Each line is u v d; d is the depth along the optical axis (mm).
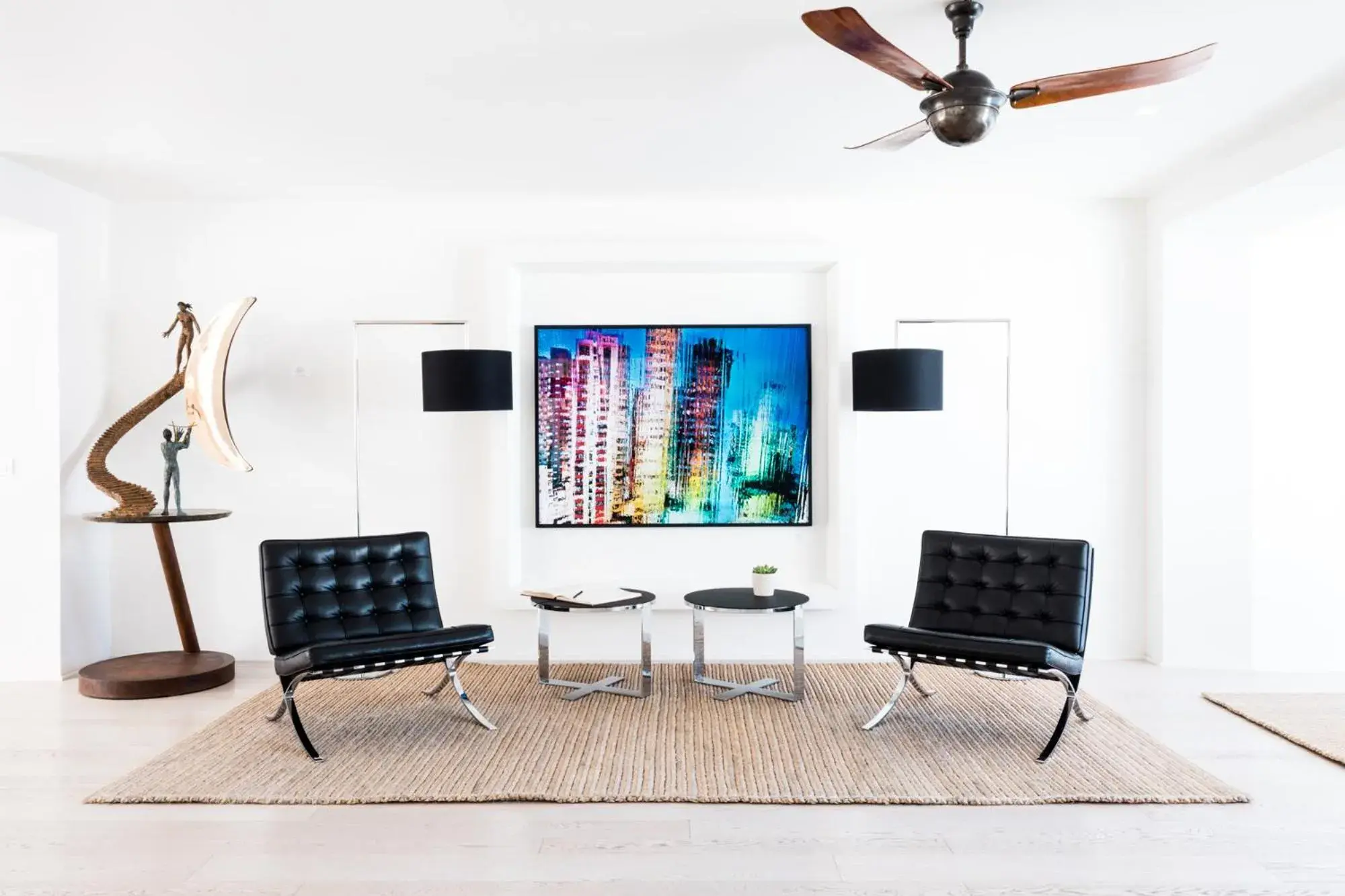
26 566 5043
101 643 5371
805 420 5516
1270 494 5293
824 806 3318
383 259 5480
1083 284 5496
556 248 5363
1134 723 4250
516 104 3836
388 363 5484
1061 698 4648
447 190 5211
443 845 3004
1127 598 5527
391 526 5492
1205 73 3553
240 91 3668
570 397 5504
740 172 4879
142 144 4328
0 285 5008
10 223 4703
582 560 5547
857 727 4180
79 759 3809
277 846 2994
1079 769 3633
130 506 4965
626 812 3268
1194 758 3793
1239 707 4426
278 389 5469
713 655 5504
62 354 5031
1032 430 5508
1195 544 5301
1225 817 3197
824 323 5543
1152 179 5062
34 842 3027
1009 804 3311
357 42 3199
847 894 2666
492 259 5371
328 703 4594
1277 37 3203
